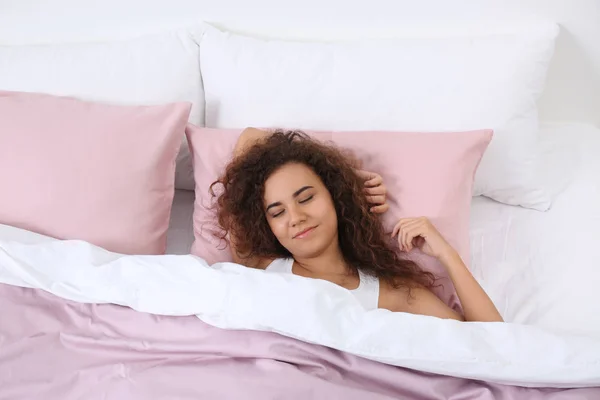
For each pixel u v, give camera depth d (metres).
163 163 1.25
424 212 1.17
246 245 1.20
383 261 1.16
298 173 1.13
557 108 1.48
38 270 1.09
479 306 1.06
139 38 1.45
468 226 1.21
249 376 0.92
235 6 1.42
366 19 1.40
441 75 1.29
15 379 0.98
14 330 1.04
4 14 1.50
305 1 1.39
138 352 0.99
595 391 0.89
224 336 0.98
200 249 1.23
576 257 1.20
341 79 1.33
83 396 0.95
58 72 1.42
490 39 1.31
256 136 1.27
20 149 1.22
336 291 0.98
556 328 1.09
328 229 1.12
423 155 1.20
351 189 1.18
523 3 1.33
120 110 1.28
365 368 0.94
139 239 1.22
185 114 1.28
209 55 1.40
